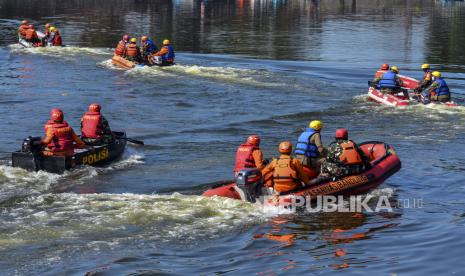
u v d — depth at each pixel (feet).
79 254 50.57
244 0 412.57
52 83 135.33
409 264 48.55
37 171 74.23
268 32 238.68
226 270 47.85
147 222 57.00
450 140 93.45
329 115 110.73
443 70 161.27
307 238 54.29
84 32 226.17
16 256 50.11
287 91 130.21
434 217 60.03
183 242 53.21
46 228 55.72
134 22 264.11
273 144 91.45
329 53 185.98
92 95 124.36
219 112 112.78
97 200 63.31
